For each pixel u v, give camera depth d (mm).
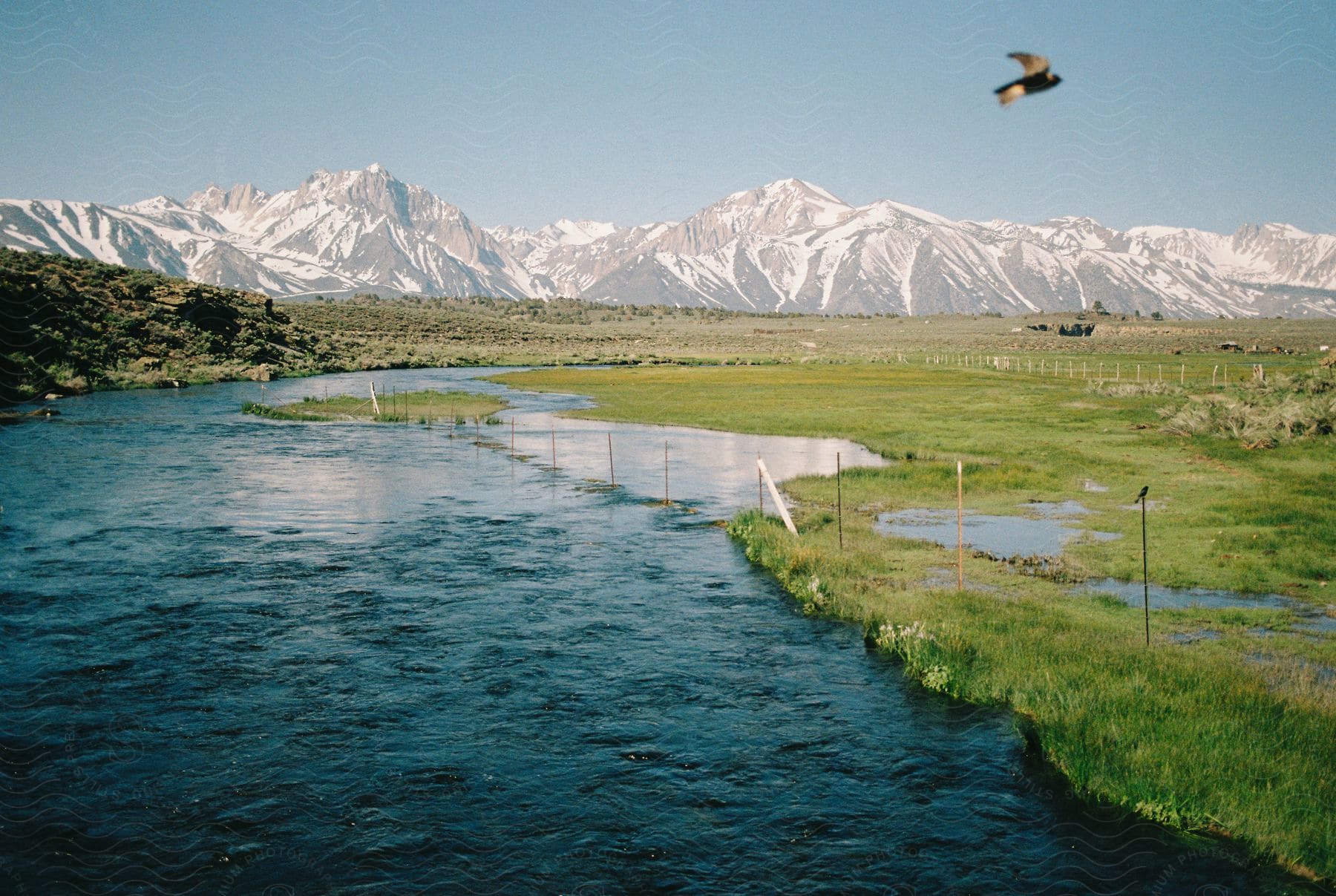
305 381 85000
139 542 23438
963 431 46281
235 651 15812
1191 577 19859
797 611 18375
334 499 29797
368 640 16469
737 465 37844
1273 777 11000
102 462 35781
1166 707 12805
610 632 17047
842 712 13555
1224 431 41188
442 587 19891
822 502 29594
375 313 181875
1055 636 15820
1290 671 14508
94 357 72438
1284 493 27781
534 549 23375
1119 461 35500
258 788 11219
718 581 20594
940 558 22062
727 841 10203
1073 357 135750
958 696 14086
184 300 93062
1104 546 22859
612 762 11969
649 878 9508
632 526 26219
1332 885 9273
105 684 14305
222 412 54844
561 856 9891
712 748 12375
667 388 77250
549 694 14133
